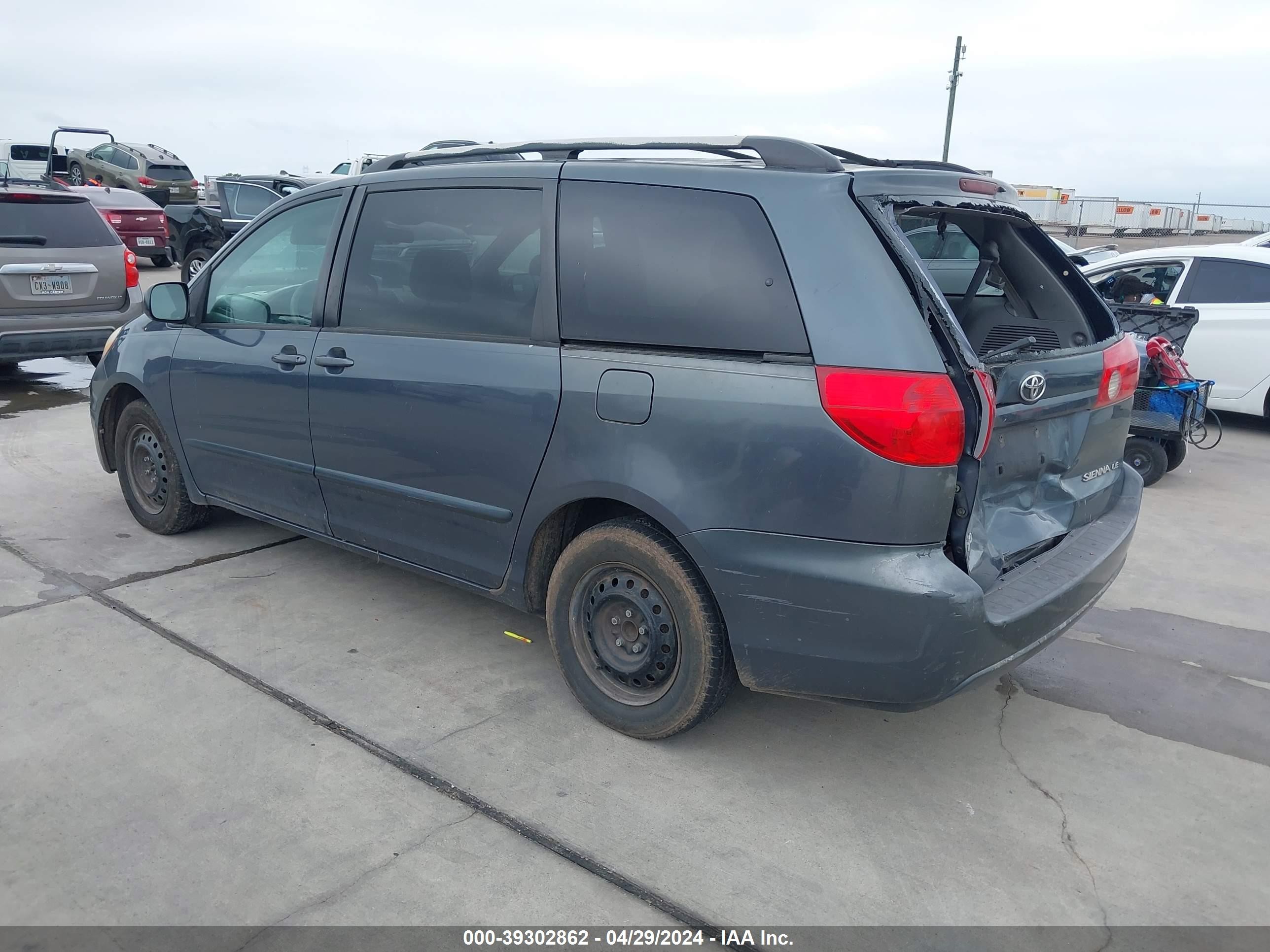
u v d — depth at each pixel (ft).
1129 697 11.76
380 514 12.06
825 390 8.17
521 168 10.53
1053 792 9.70
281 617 13.08
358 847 8.45
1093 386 10.35
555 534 10.66
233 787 9.25
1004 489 9.46
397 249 11.58
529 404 10.03
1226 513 19.66
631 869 8.30
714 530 8.84
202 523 16.14
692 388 8.88
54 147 73.31
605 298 9.61
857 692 8.61
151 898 7.77
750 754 10.19
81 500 17.85
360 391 11.67
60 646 11.98
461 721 10.61
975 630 8.24
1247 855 8.79
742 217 8.86
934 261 13.30
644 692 10.17
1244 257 26.40
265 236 13.42
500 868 8.24
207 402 13.98
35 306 24.99
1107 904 8.07
